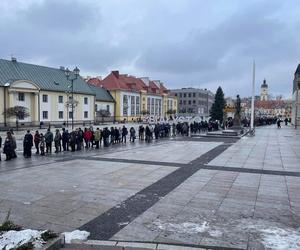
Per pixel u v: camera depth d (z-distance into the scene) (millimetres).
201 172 12648
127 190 9586
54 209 7703
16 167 13719
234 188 10008
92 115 71625
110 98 81875
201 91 134500
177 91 135625
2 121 51281
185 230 6434
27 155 17406
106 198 8695
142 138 29234
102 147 22516
